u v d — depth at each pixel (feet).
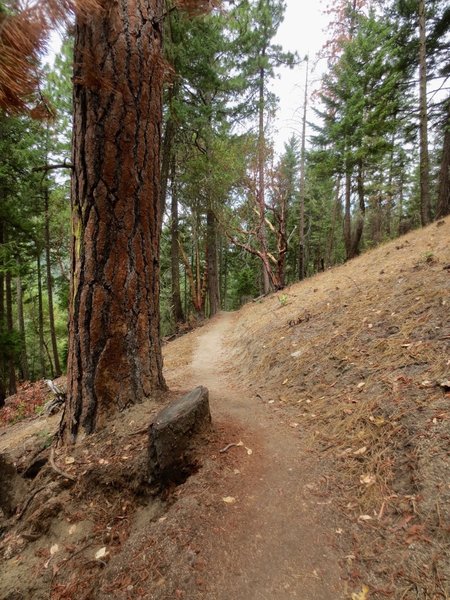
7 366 43.83
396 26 38.40
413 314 13.47
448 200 36.81
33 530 7.95
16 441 14.94
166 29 25.79
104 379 10.58
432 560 5.32
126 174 10.52
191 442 9.08
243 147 45.88
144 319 11.32
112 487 8.59
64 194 47.80
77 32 10.06
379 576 5.39
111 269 10.62
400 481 7.09
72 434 10.40
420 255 21.16
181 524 6.84
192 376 20.42
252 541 6.40
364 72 41.55
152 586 5.74
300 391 13.43
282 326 22.11
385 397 9.82
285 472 8.50
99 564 6.72
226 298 115.96
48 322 88.79
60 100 30.58
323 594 5.30
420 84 33.96
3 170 35.58
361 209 43.50
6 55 4.99
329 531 6.48
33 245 51.78
